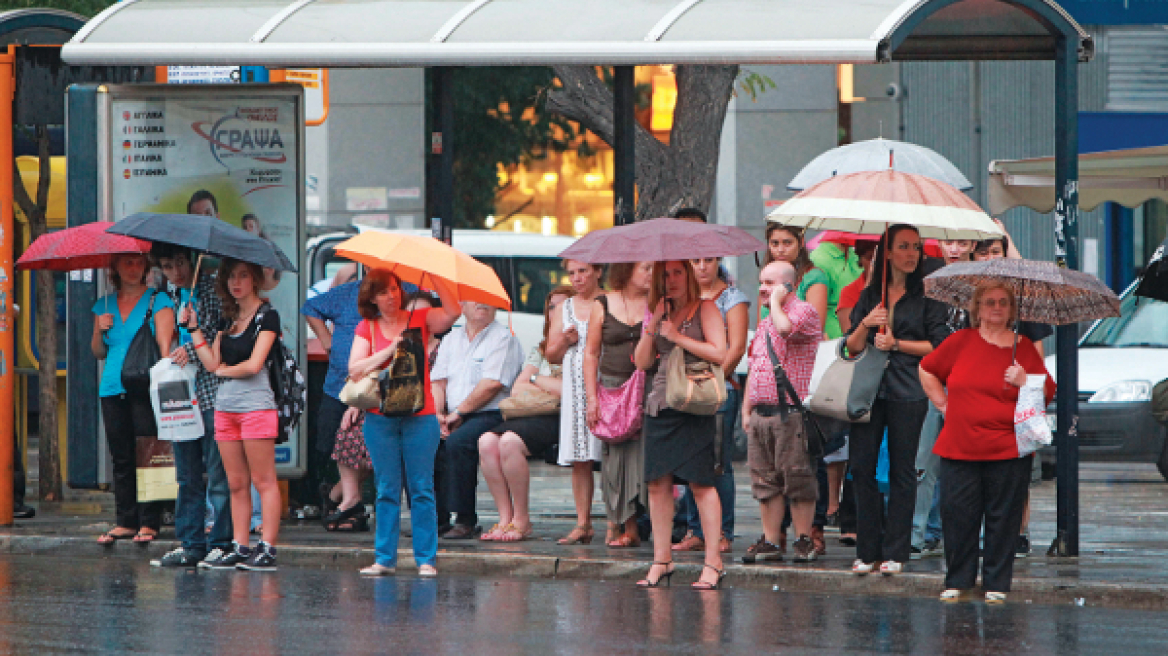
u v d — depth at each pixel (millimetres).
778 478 33469
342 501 40750
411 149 81938
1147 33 73125
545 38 35281
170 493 37438
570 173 83250
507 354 38812
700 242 30281
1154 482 53219
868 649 25484
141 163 40656
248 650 25062
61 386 48156
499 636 26453
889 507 31969
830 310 38719
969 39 36281
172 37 37781
